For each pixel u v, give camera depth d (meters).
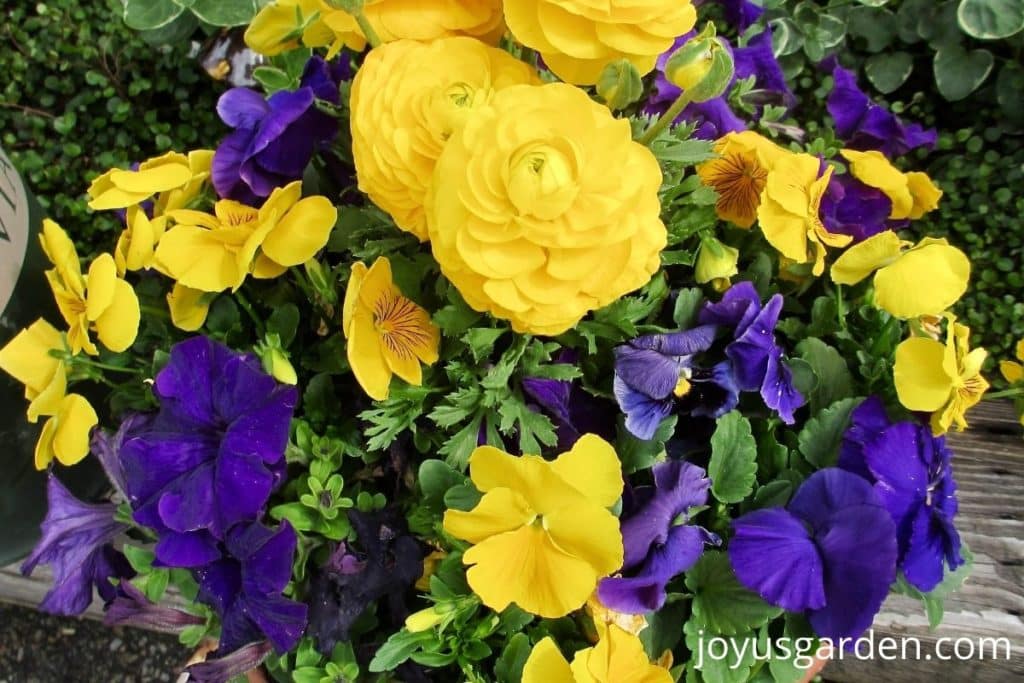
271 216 0.53
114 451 0.57
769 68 0.66
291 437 0.57
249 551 0.52
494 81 0.51
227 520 0.52
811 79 0.88
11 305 0.61
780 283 0.61
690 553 0.53
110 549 0.59
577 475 0.50
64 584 0.58
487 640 0.55
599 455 0.50
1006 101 0.84
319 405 0.58
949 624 0.64
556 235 0.47
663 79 0.60
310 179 0.59
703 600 0.55
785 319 0.60
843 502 0.53
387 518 0.56
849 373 0.58
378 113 0.50
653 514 0.53
